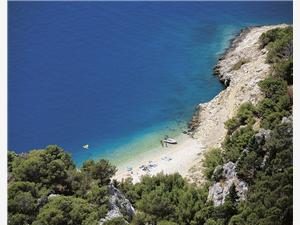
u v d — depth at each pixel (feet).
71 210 189.78
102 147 275.39
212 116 281.33
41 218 183.11
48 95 309.83
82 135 282.97
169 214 206.80
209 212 203.31
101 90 312.91
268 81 253.03
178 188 221.66
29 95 309.42
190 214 205.36
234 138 239.91
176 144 271.28
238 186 210.79
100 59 334.85
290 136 213.25
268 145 211.20
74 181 212.02
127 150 271.08
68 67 329.31
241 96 271.90
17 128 289.74
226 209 199.41
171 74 320.50
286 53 275.18
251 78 277.85
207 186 222.69
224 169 220.43
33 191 197.16
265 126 229.45
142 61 332.80
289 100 242.17
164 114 292.40
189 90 307.78
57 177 209.77
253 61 299.99
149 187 224.12
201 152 261.44
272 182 196.34
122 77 321.11
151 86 313.32
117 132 283.18
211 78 314.76
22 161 214.69
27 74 323.57
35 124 291.79
